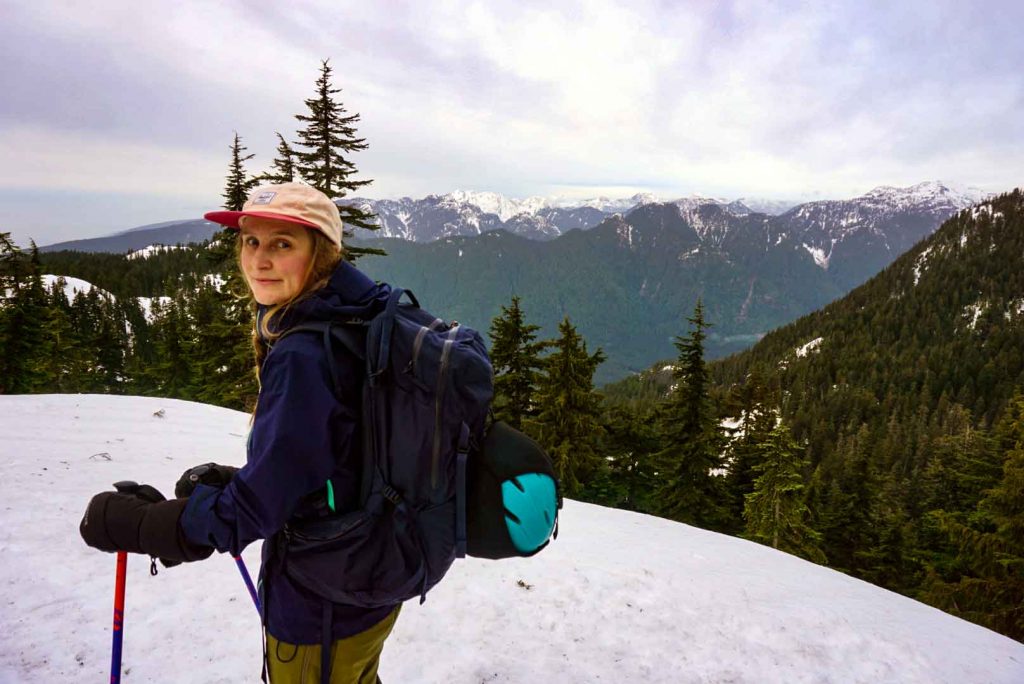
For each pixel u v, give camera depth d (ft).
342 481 4.38
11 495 17.72
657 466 92.43
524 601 14.03
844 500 110.11
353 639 4.91
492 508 4.66
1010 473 58.39
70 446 26.58
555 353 76.74
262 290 4.45
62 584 12.37
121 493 4.34
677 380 87.81
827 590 19.89
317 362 4.03
